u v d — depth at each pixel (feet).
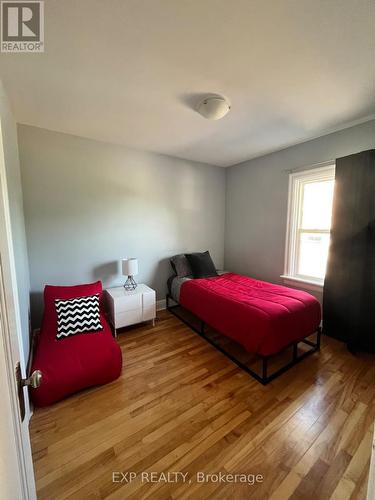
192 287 8.95
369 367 6.47
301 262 9.71
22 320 5.49
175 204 11.20
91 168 8.75
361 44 4.06
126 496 3.40
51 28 3.70
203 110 5.97
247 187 11.64
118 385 5.77
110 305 8.68
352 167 7.07
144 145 9.37
